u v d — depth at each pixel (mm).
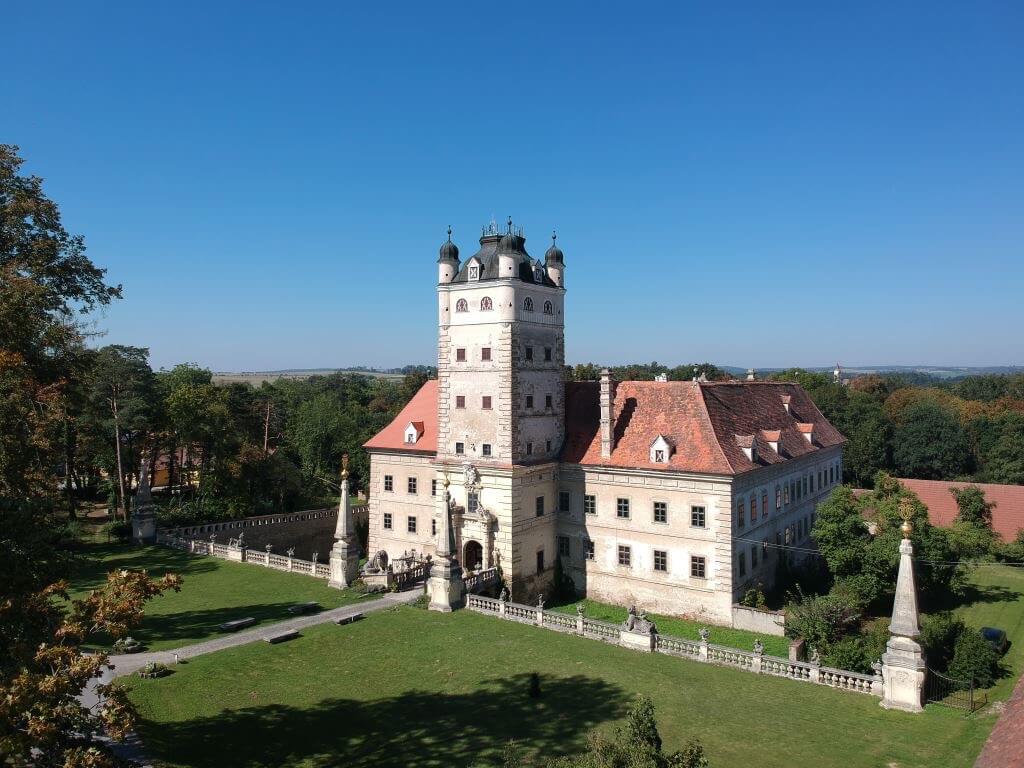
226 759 25922
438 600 46531
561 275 60656
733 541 50625
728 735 28938
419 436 64750
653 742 18359
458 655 37938
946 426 107125
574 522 57938
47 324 42125
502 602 45688
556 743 27641
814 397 115812
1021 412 116750
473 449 56281
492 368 55000
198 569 56812
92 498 87500
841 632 43969
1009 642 48281
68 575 22734
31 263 44000
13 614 18297
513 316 54406
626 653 39312
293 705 31172
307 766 25688
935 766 26391
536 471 55875
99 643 37875
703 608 51219
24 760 15078
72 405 51000
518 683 34219
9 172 45031
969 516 71062
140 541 65562
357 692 32875
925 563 51219
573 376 146375
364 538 83938
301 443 95625
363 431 104188
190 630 41188
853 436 108875
